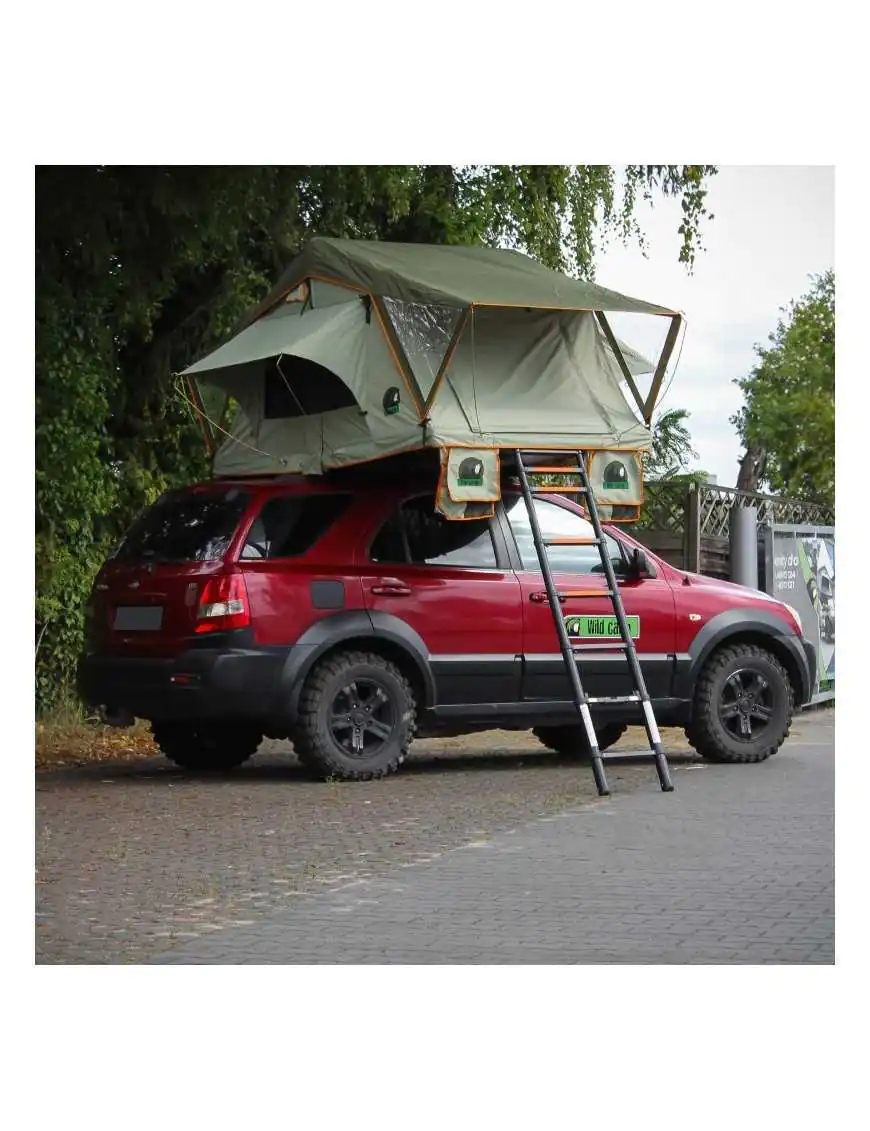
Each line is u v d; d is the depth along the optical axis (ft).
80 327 48.80
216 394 46.21
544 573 38.45
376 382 39.86
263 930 23.24
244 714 37.29
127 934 23.00
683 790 37.11
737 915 23.85
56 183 43.80
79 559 50.78
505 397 40.01
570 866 27.66
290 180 48.06
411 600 38.99
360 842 30.19
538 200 58.08
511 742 51.31
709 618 42.24
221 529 37.93
